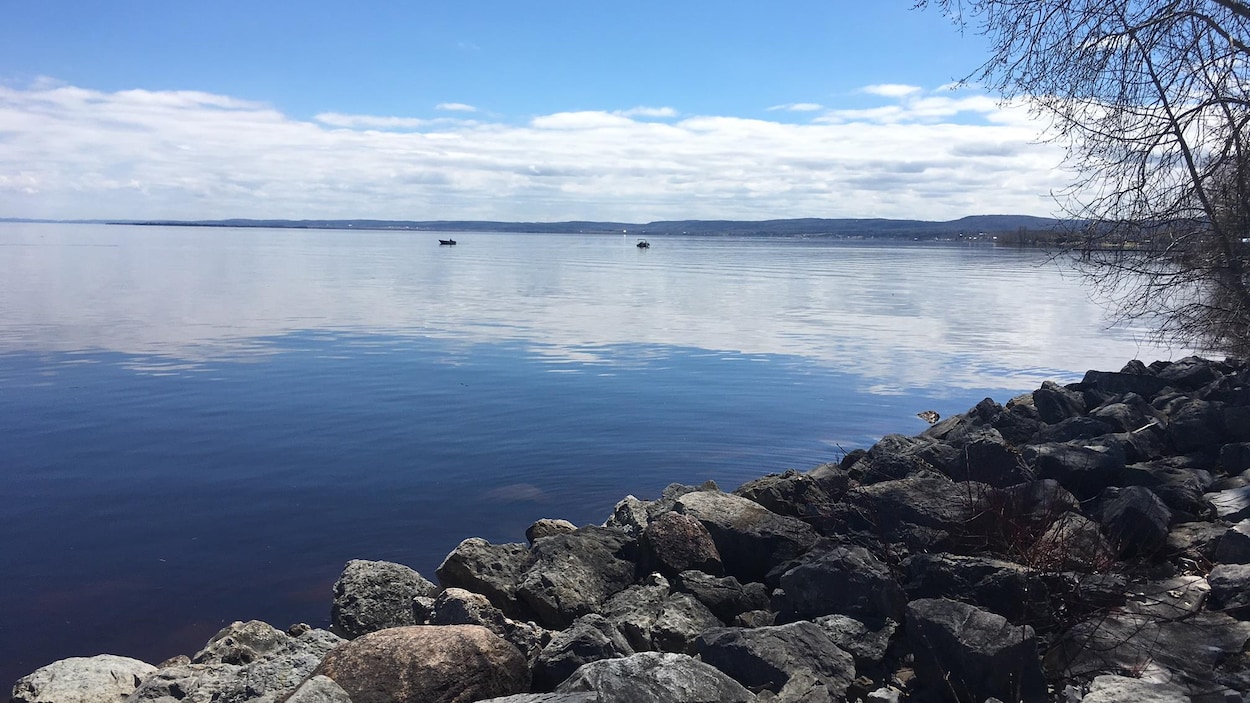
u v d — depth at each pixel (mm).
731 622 6824
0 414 18641
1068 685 5000
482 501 13273
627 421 18484
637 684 4688
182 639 8953
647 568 7641
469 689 5199
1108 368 25953
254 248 128250
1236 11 8570
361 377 23500
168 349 27969
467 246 175875
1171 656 5148
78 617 9391
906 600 5871
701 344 30906
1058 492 7352
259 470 14719
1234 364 12914
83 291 48750
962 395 21812
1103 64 8883
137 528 11984
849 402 20766
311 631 7066
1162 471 8445
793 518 8305
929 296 54375
